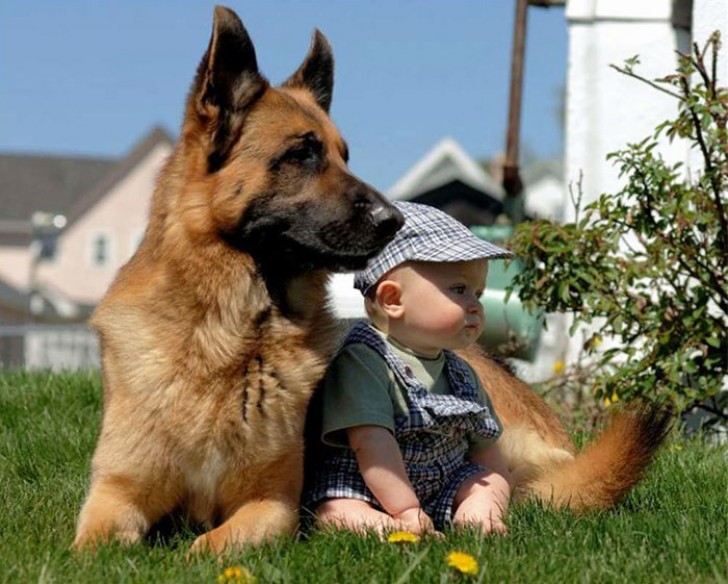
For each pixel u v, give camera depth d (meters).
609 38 9.68
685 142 9.23
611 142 9.68
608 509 5.45
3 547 4.66
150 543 5.06
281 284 5.16
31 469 6.52
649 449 5.44
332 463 5.29
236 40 5.17
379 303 5.30
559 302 7.58
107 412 5.08
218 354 4.95
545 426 6.32
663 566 4.43
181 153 5.29
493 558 4.47
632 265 7.23
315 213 5.11
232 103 5.17
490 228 10.66
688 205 7.02
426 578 4.23
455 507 5.29
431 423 5.18
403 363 5.24
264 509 4.96
